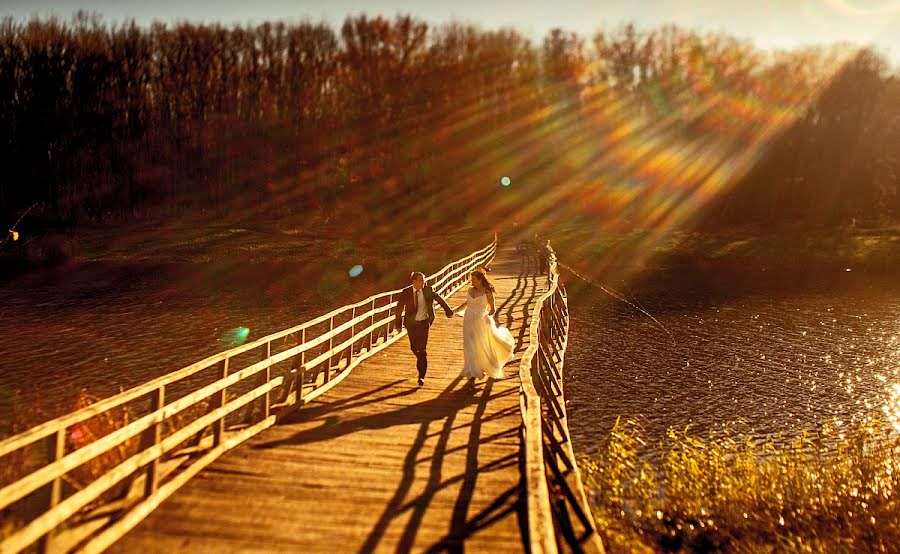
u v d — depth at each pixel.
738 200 75.62
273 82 78.94
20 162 61.00
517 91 86.19
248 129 76.75
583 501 7.37
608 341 27.30
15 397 16.56
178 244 59.75
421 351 11.49
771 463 12.08
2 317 29.33
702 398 19.62
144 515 5.89
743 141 77.31
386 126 81.94
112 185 68.38
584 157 89.38
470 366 11.21
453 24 85.56
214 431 7.73
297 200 78.44
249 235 66.38
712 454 12.18
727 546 9.52
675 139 82.88
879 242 63.31
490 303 11.41
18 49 61.75
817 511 10.45
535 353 10.04
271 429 8.79
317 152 78.81
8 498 4.29
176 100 74.81
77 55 65.06
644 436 16.20
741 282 47.38
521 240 69.25
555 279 21.09
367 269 50.66
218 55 75.81
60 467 4.88
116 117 68.81
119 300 34.72
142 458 5.95
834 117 72.69
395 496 6.56
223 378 7.83
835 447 14.12
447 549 5.46
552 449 8.42
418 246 64.31
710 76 81.06
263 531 5.70
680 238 68.00
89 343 23.97
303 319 29.59
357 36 80.44
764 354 25.34
